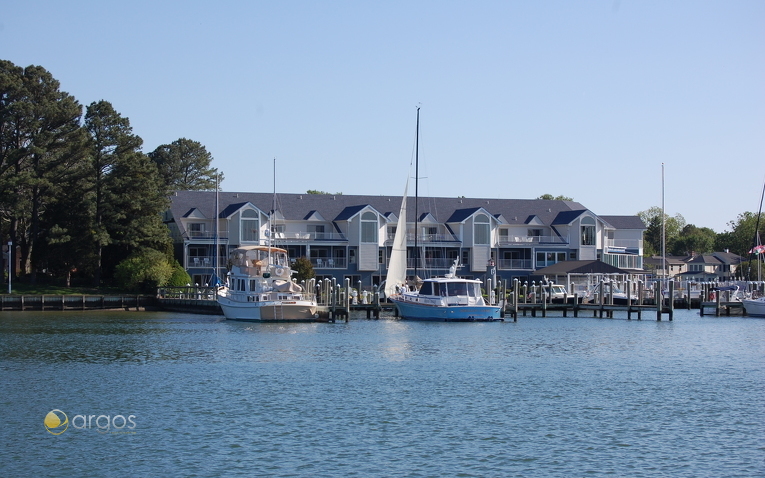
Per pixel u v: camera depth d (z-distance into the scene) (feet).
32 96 313.53
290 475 79.97
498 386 123.24
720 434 95.14
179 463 83.76
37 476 80.18
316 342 178.19
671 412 105.91
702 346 174.50
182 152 484.33
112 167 319.06
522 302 281.74
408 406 108.68
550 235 380.78
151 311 288.71
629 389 121.39
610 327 219.61
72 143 307.78
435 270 357.82
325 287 237.66
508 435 94.17
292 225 352.08
